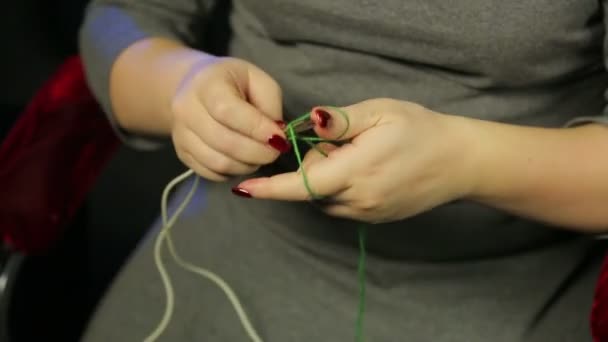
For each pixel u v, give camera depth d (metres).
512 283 0.95
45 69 1.31
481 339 0.92
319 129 0.74
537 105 0.90
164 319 0.94
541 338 0.91
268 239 0.99
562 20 0.84
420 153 0.76
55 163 1.00
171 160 1.58
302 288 0.96
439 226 0.93
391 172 0.76
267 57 0.97
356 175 0.75
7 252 1.00
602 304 0.83
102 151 1.06
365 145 0.75
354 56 0.91
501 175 0.81
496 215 0.92
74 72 1.07
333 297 0.96
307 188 0.75
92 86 0.98
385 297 0.95
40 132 1.02
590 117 0.86
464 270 0.96
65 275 1.10
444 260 0.96
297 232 0.97
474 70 0.88
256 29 0.98
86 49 1.01
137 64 0.93
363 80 0.92
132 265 1.03
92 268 1.45
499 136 0.80
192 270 0.98
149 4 1.03
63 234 1.07
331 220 0.95
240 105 0.76
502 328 0.92
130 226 1.52
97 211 1.53
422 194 0.79
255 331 0.93
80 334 1.16
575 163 0.82
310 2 0.89
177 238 1.03
